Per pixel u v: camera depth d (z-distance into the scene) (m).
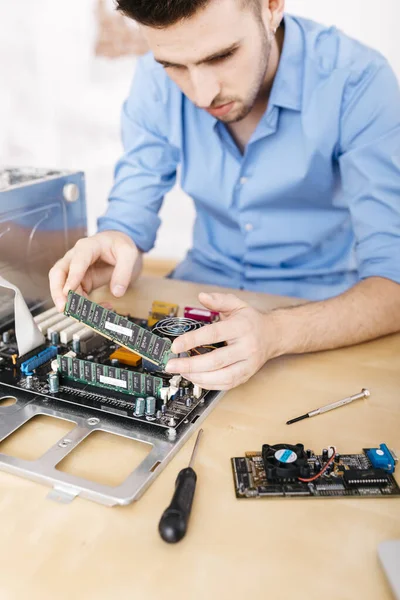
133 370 0.97
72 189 1.25
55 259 1.27
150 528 0.67
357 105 1.37
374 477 0.74
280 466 0.74
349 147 1.40
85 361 0.92
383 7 2.31
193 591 0.59
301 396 0.95
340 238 1.66
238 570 0.62
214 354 0.88
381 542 0.64
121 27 2.59
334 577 0.61
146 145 1.62
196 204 1.76
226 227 1.74
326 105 1.39
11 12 2.77
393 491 0.73
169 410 0.88
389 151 1.31
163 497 0.72
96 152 2.93
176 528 0.64
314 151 1.44
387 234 1.28
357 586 0.60
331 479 0.75
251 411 0.91
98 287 1.25
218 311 1.02
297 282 1.68
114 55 2.67
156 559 0.63
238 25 1.01
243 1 1.01
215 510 0.70
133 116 1.64
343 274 1.69
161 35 0.99
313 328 1.07
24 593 0.59
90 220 3.07
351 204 1.39
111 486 0.74
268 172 1.51
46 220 1.21
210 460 0.79
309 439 0.84
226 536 0.66
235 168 1.54
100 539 0.66
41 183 1.17
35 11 2.73
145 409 0.87
